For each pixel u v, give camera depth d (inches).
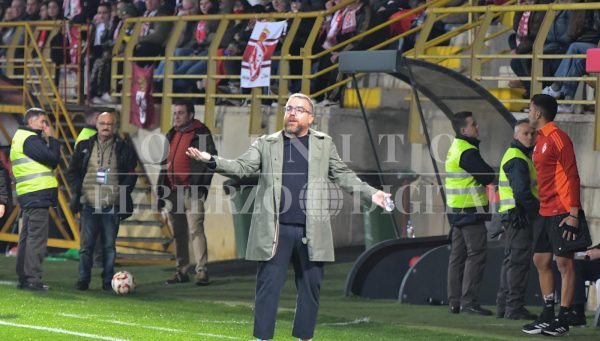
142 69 2301.9
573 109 1841.8
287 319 1423.5
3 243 2421.3
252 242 1050.1
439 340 1262.3
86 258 1716.3
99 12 2674.7
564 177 1288.1
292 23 2202.3
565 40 1856.5
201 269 1831.9
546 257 1322.6
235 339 1205.1
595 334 1331.2
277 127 2121.1
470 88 1642.5
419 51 1971.0
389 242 1667.1
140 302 1579.7
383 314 1493.6
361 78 2235.5
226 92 2301.9
